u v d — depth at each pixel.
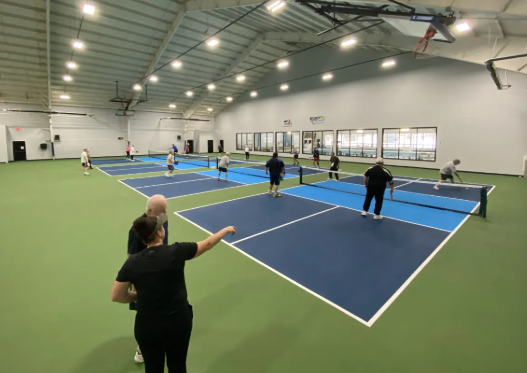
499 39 8.87
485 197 6.66
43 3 12.58
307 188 10.57
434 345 2.64
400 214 6.99
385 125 17.75
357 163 19.31
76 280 3.85
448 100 15.05
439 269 4.14
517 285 3.69
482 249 4.84
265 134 26.30
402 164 17.31
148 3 13.68
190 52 18.77
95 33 15.06
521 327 2.88
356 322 2.97
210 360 2.46
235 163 20.12
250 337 2.76
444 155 15.47
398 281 3.80
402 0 6.29
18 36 14.23
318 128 21.70
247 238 5.38
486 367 2.38
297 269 4.15
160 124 28.39
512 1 5.27
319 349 2.60
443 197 8.90
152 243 1.74
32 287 3.66
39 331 2.83
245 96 27.70
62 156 23.16
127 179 12.55
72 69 17.81
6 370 2.33
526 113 12.80
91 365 2.41
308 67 21.70
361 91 18.77
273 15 13.95
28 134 21.83
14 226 6.09
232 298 3.42
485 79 13.77
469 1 5.68
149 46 16.97
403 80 16.70
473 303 3.30
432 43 10.66
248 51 19.25
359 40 12.98
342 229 5.87
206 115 31.30
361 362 2.45
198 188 10.45
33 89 19.50
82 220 6.54
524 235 5.50
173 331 1.64
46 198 8.73
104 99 22.97
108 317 3.07
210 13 15.16
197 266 4.24
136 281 1.60
